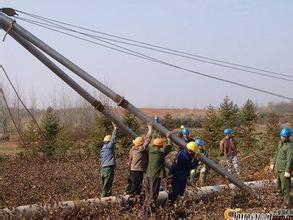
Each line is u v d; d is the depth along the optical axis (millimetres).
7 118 46688
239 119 28156
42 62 11039
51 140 27406
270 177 16953
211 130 27938
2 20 10469
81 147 28312
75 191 14266
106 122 26984
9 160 24703
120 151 26156
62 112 51781
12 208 10258
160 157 11102
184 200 11430
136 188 11445
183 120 42312
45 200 11773
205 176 15156
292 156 12148
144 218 10273
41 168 20344
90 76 11344
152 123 11680
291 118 32031
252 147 25328
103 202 11141
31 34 10789
